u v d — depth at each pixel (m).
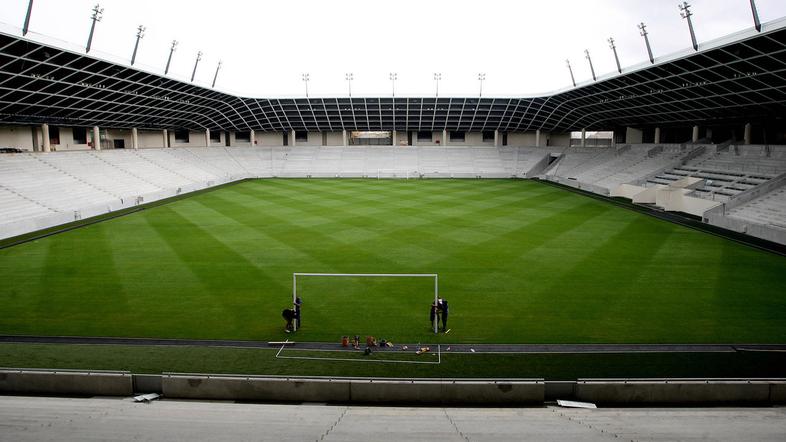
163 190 48.97
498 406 11.95
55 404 11.58
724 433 9.44
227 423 10.06
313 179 70.69
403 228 32.81
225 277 22.31
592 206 43.66
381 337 16.19
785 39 31.50
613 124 74.25
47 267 23.84
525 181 68.31
